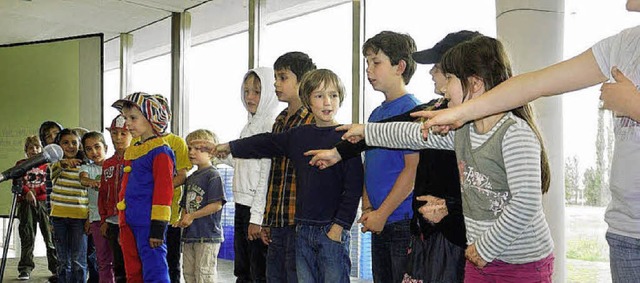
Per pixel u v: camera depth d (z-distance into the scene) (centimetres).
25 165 208
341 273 202
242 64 465
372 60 199
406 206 185
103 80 544
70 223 364
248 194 263
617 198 121
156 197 265
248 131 278
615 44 120
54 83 565
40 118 568
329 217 204
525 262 140
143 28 579
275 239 230
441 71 159
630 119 114
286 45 434
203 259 301
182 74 521
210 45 562
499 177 138
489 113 128
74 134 377
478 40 147
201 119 507
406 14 321
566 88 125
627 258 119
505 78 143
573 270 256
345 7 395
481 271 144
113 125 325
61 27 586
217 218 309
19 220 452
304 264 207
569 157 252
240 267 269
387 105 199
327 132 210
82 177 353
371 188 198
